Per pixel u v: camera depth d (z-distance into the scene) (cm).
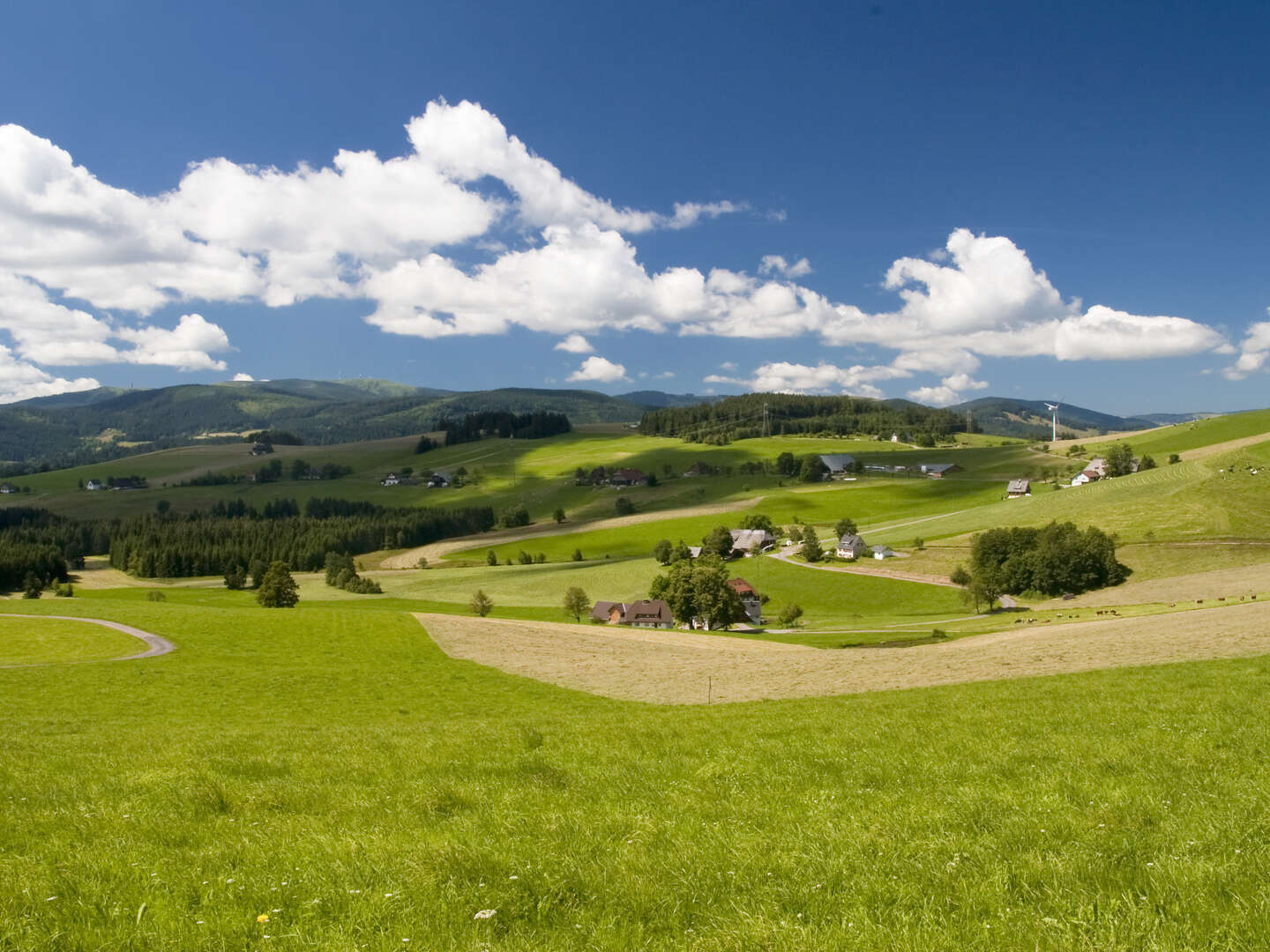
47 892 909
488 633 9138
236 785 1566
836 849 1023
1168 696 2406
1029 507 17888
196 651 7419
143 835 1201
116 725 3891
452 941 757
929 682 4125
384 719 4288
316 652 7519
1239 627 5031
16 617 9319
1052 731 1945
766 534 18550
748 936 745
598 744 2025
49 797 1520
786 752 1798
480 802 1362
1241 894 807
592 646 8219
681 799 1360
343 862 987
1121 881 858
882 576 14025
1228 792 1240
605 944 757
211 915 839
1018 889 867
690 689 5144
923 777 1500
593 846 1061
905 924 777
